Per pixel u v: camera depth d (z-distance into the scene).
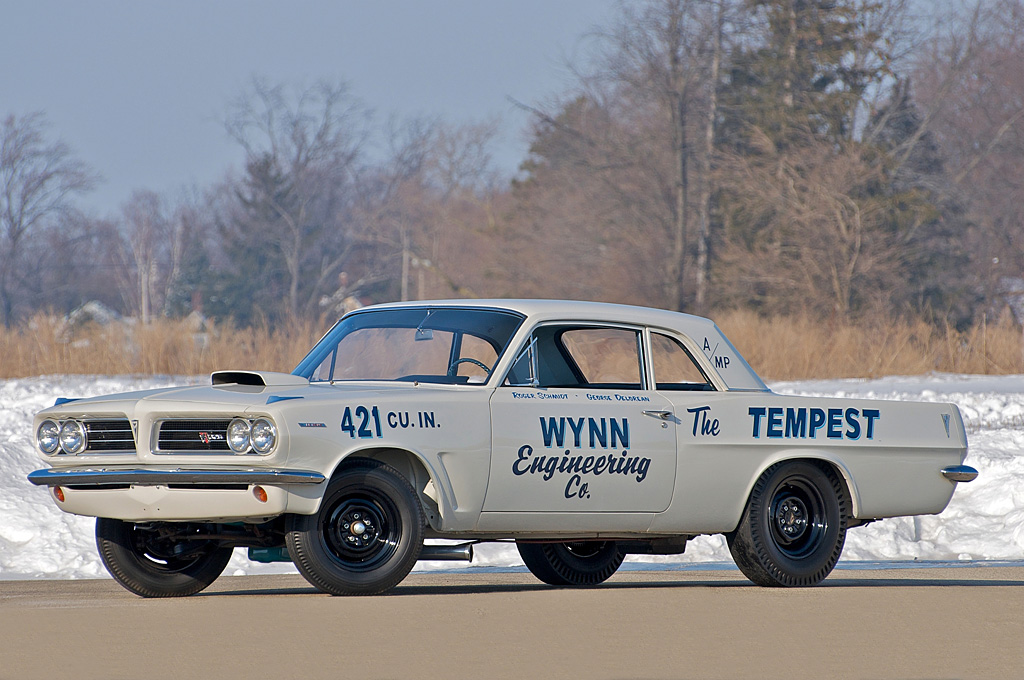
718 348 24.69
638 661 15.60
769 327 85.38
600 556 26.58
